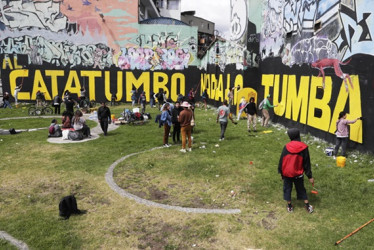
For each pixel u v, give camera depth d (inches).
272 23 684.7
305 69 544.4
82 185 324.2
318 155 402.9
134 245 215.8
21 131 618.8
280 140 500.7
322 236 220.2
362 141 390.0
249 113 573.3
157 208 269.1
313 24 516.4
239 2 788.6
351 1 416.2
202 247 212.4
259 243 215.2
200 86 1186.0
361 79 394.3
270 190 299.3
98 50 1129.4
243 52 758.5
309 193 289.0
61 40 1111.6
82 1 1101.7
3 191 310.0
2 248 211.6
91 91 1143.6
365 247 204.5
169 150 455.8
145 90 1164.5
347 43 425.1
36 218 252.8
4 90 1114.7
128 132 611.5
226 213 259.0
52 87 1127.6
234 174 346.6
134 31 1137.4
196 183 326.3
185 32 1155.9
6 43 1097.4
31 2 1086.4
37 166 386.9
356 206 260.4
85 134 560.7
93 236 226.5
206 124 673.0
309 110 528.4
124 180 339.3
